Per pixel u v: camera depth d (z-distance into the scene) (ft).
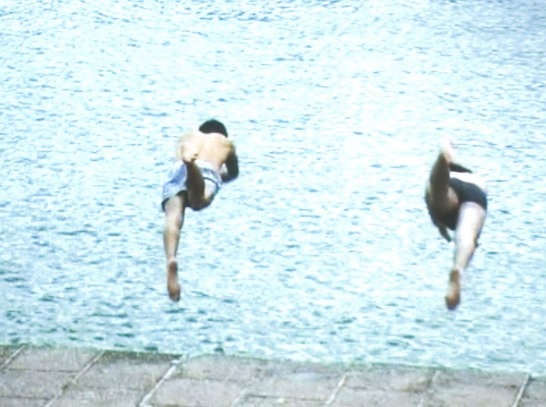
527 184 61.62
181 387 37.19
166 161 65.10
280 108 72.49
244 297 50.70
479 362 45.16
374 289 51.26
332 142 67.31
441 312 49.19
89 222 58.13
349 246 55.42
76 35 86.12
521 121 69.92
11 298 50.57
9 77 78.13
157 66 79.92
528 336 47.21
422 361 45.27
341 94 74.54
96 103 73.67
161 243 55.98
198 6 92.43
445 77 77.20
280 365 38.29
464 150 65.92
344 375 37.60
